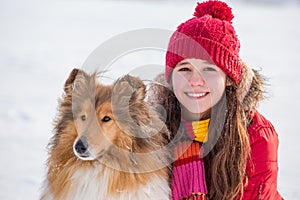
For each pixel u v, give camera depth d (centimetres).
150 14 3094
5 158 734
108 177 359
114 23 2577
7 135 855
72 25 2530
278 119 1009
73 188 364
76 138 353
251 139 375
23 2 3666
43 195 385
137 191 358
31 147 795
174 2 4609
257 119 386
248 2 4959
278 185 638
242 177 368
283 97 1223
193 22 372
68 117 364
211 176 380
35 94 1192
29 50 1836
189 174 374
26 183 638
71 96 366
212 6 395
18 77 1380
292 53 1919
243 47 1983
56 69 1519
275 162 380
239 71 374
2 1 3612
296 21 3122
